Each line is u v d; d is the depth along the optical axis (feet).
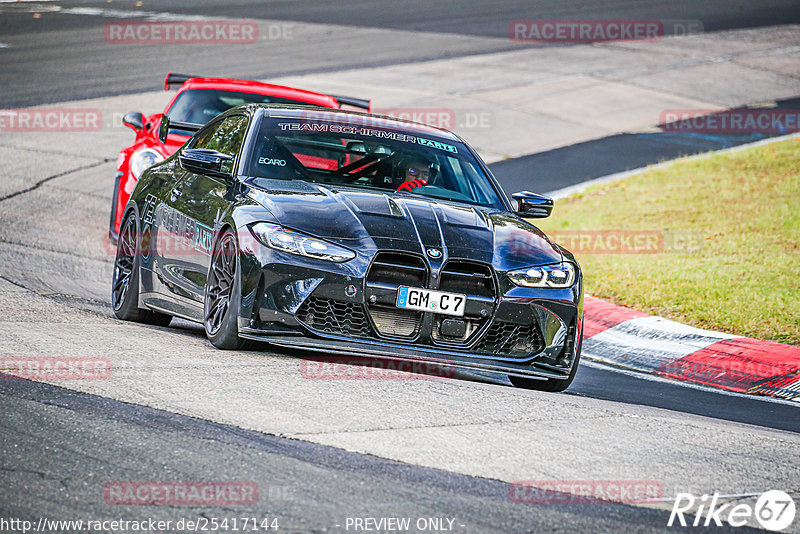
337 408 57.98
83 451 47.60
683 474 52.65
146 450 48.32
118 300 90.12
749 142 222.48
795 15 395.14
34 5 359.05
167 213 83.66
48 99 226.38
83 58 274.16
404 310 68.74
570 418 61.98
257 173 78.13
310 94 142.51
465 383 69.77
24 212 144.05
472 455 51.90
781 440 63.00
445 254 69.41
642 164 202.69
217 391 59.31
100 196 160.45
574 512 45.21
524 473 50.01
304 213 70.74
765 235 145.48
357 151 81.97
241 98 137.28
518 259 72.23
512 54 307.99
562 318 73.00
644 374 94.58
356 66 279.90
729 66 304.30
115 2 371.35
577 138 222.48
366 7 379.55
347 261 67.87
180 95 137.80
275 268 67.92
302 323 67.67
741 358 96.32
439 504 44.52
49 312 83.15
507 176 188.75
